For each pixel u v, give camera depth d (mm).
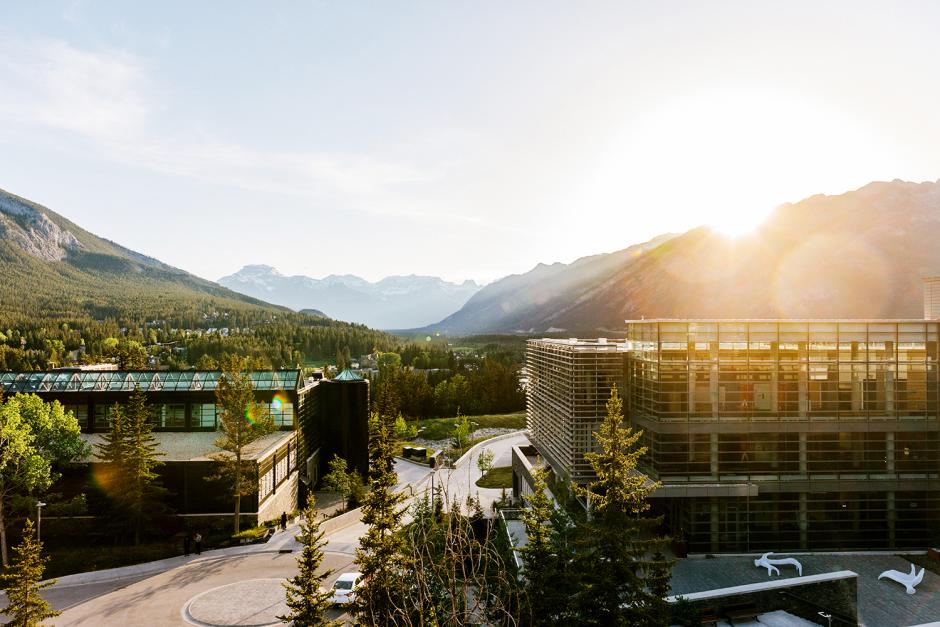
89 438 60469
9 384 63844
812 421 44031
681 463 44031
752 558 42500
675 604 31344
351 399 77188
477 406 126875
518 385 136125
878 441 44188
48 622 35094
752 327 44406
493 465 81438
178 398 64188
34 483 43719
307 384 72938
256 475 50438
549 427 57250
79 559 45094
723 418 44156
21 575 28797
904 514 44094
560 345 56219
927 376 44375
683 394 44188
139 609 36875
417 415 122688
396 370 130750
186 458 53656
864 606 35281
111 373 66125
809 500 43906
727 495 42438
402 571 29688
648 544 26734
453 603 15938
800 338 44312
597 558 25766
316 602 28562
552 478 56156
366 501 32656
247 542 48688
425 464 82688
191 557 45969
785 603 33969
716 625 32719
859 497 44031
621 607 25719
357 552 30953
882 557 42688
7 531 48188
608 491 26984
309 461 70625
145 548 47438
